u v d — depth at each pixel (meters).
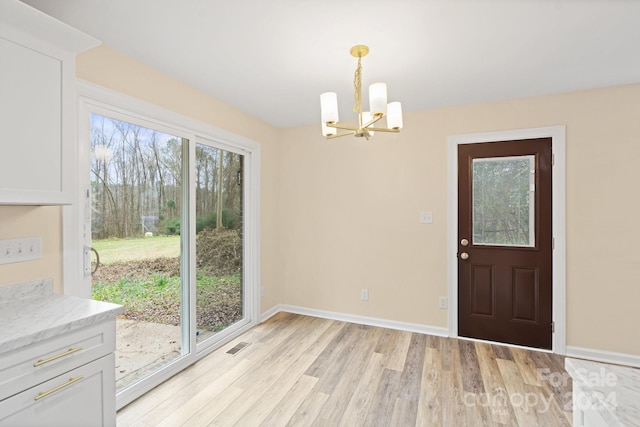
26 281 1.55
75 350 1.24
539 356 2.64
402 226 3.24
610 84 2.50
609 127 2.55
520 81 2.45
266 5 1.54
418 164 3.17
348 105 3.01
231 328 3.04
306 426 1.80
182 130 2.48
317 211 3.63
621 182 2.52
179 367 2.38
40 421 1.13
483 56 2.05
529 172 2.80
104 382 1.35
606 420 0.64
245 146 3.19
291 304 3.77
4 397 1.04
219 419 1.85
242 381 2.26
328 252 3.58
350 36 1.82
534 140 2.78
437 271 3.11
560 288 2.68
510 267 2.87
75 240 1.76
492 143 2.91
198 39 1.85
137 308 2.15
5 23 1.23
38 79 1.34
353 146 3.45
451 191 3.05
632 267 2.50
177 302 2.46
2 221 1.48
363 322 3.41
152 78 2.20
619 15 1.61
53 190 1.40
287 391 2.13
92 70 1.83
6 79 1.24
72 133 1.47
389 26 1.72
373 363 2.52
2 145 1.23
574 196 2.64
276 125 3.68
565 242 2.66
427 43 1.90
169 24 1.70
